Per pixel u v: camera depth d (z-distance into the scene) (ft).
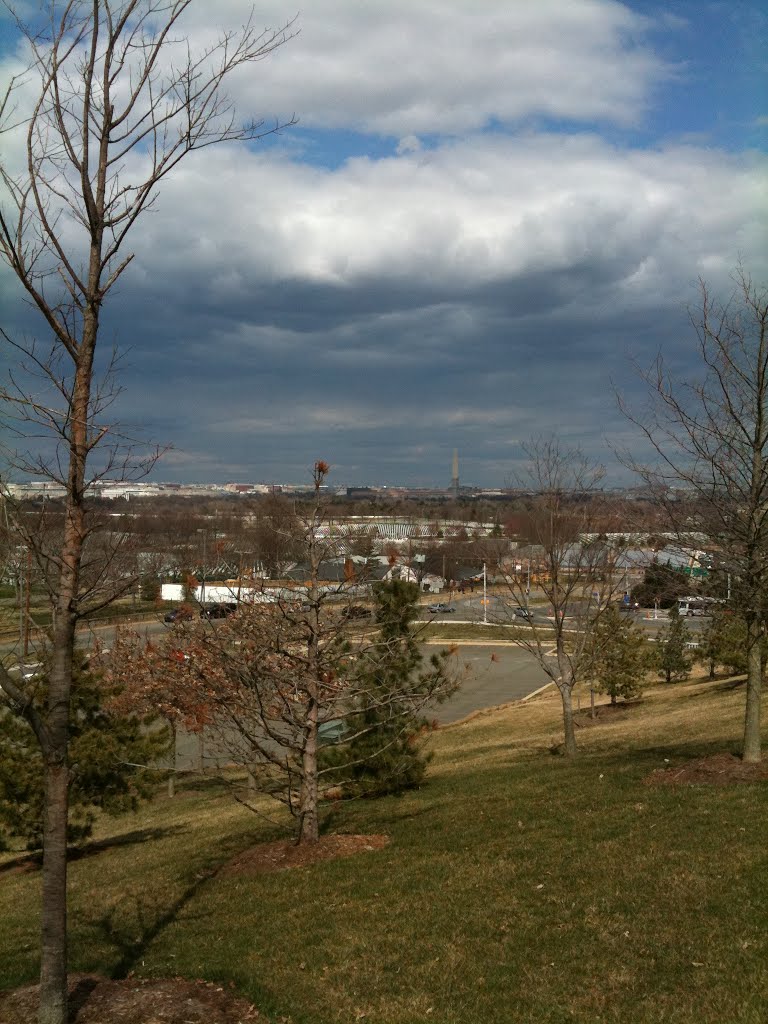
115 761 51.72
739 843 29.40
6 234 18.65
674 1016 18.94
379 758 51.06
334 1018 20.58
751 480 36.17
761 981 19.89
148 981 23.41
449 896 28.43
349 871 32.91
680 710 87.51
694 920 23.76
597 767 50.75
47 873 19.48
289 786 40.11
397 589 46.11
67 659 19.75
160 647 49.37
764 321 35.94
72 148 20.06
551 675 64.59
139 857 46.60
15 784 49.83
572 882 28.07
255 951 25.46
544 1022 19.58
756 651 40.29
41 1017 19.24
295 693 37.63
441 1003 20.98
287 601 36.04
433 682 41.91
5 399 18.85
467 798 46.26
